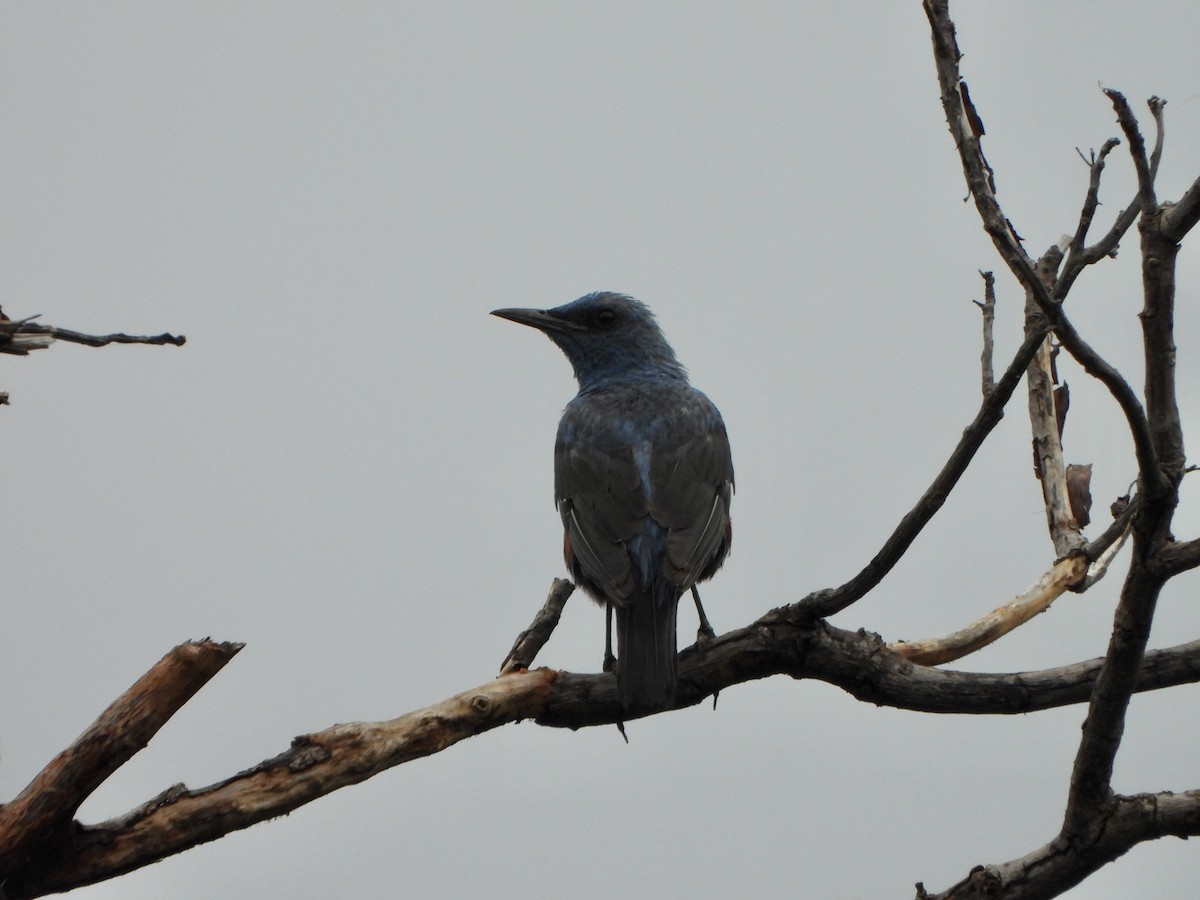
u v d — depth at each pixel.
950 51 8.85
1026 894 9.87
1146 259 8.27
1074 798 9.68
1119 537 13.34
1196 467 9.10
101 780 9.20
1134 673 9.00
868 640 11.74
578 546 15.38
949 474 10.44
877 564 11.20
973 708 11.53
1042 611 13.19
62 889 9.50
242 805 9.91
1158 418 8.38
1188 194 8.12
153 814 9.71
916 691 11.62
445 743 11.05
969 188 8.48
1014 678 11.44
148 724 9.18
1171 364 8.31
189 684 9.22
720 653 12.09
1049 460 13.70
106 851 9.54
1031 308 10.52
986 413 10.05
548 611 12.80
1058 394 14.08
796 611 11.83
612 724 12.18
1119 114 8.06
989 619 13.03
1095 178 9.45
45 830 9.20
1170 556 8.46
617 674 11.98
